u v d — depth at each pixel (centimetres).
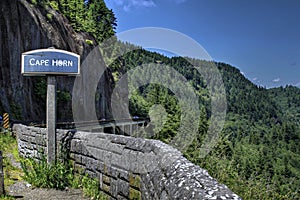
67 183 629
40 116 3478
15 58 3316
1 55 3172
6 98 2933
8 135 1332
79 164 637
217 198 191
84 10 4881
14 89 3173
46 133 783
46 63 697
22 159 882
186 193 221
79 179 627
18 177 687
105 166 540
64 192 590
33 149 861
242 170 512
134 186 443
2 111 2742
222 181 461
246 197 462
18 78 3272
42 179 628
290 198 486
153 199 338
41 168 654
